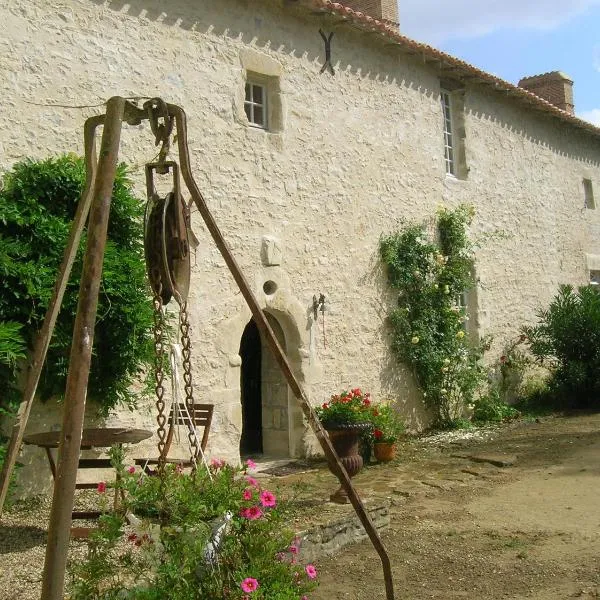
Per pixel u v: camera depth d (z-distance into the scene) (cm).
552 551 462
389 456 763
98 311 547
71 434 197
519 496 609
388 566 286
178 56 697
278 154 783
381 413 779
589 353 1184
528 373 1218
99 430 489
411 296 946
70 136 613
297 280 793
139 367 599
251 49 765
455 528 523
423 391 949
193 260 684
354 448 634
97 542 276
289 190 792
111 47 646
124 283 556
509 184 1201
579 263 1395
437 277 985
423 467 736
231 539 271
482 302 1103
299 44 823
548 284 1288
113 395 575
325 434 266
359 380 860
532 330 1197
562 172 1373
